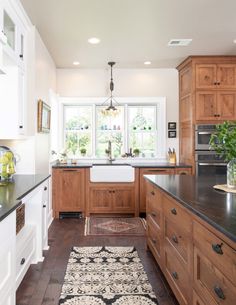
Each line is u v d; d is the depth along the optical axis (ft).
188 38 12.34
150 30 11.41
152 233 9.68
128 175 15.70
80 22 10.57
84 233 12.73
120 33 11.69
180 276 6.49
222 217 4.73
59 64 16.26
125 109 17.87
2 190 7.48
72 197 15.52
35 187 8.25
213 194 6.81
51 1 8.96
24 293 7.55
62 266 9.21
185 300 6.14
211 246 4.70
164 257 7.98
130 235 12.47
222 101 15.05
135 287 7.91
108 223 14.33
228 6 9.46
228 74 15.03
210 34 11.92
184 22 10.71
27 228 9.18
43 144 12.77
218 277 4.45
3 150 9.46
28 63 10.83
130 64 16.37
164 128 17.65
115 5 9.30
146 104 17.97
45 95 13.30
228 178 7.64
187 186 8.02
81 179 15.53
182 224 6.30
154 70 17.52
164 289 7.80
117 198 15.72
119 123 17.95
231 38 12.40
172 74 17.57
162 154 17.75
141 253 10.35
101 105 17.89
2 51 7.63
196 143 15.06
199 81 14.96
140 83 17.51
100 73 17.39
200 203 5.83
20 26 9.80
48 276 8.51
